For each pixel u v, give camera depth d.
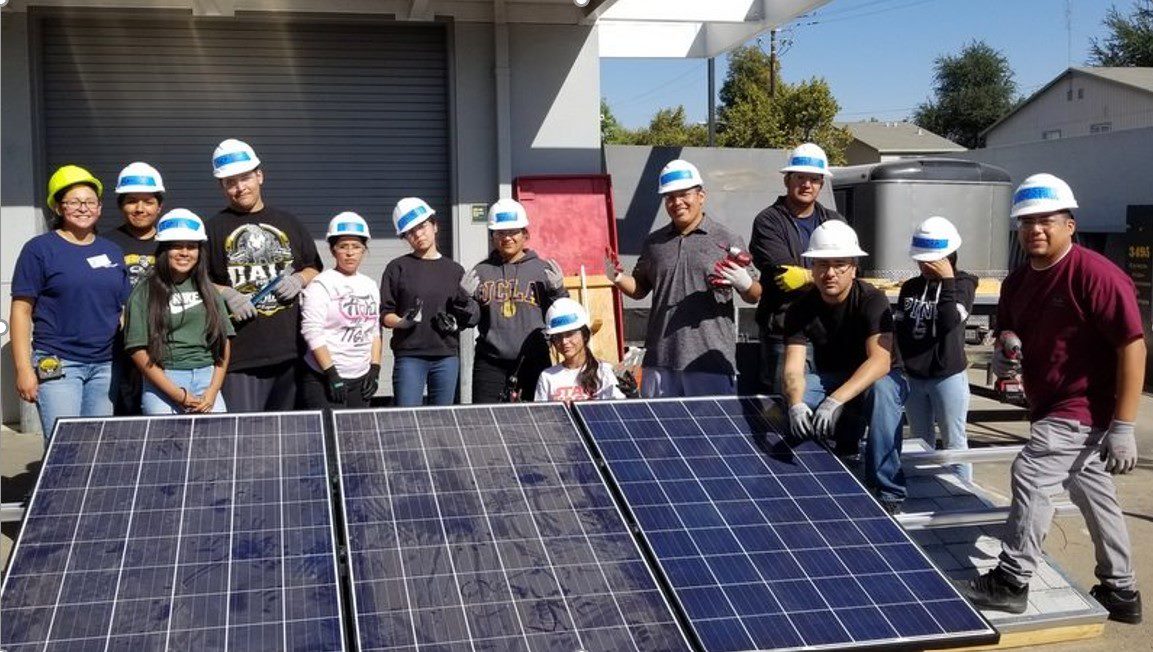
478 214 9.95
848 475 4.25
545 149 10.07
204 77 9.52
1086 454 4.70
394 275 6.19
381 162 9.93
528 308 6.15
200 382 5.07
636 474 4.09
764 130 32.28
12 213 9.00
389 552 3.48
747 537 3.79
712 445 4.37
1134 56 50.38
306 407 5.71
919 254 5.84
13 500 6.68
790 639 3.30
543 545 3.62
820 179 5.76
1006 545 4.71
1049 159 18.20
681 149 10.73
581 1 8.30
